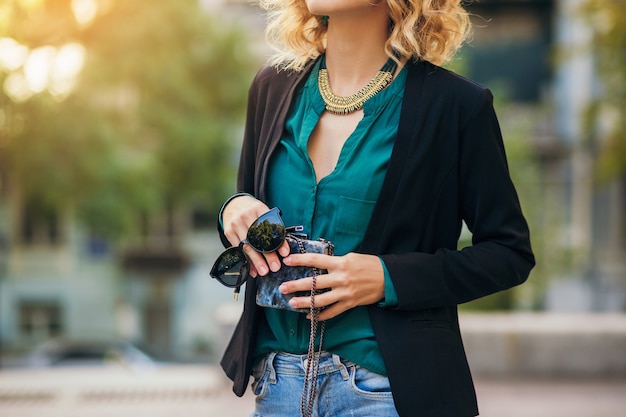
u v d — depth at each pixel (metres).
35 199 23.95
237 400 7.50
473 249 2.00
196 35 23.47
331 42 2.10
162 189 25.00
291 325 2.03
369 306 1.97
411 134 1.97
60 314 30.95
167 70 22.48
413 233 1.99
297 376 2.04
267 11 2.34
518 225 2.03
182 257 31.53
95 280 31.14
